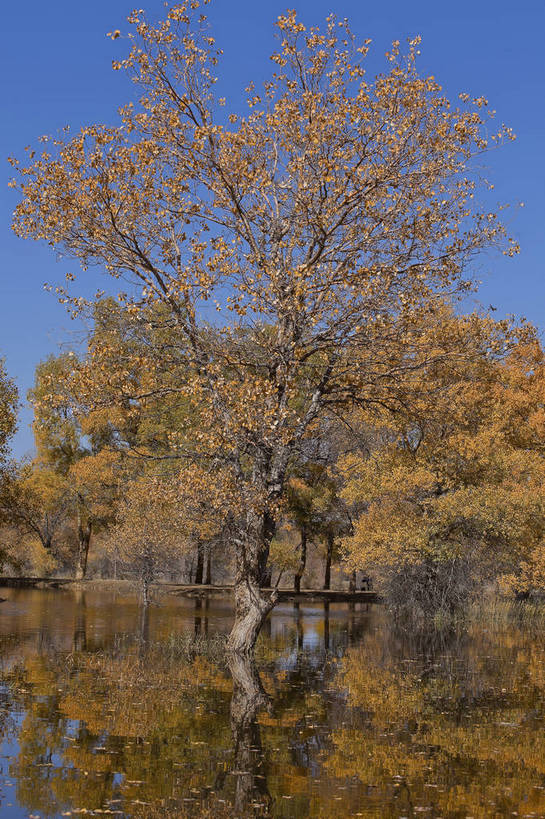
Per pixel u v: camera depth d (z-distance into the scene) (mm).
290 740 10320
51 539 54281
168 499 17656
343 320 16094
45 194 15227
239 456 16688
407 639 23094
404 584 29844
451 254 16531
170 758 9250
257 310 15594
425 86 16078
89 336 15859
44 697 12461
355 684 14828
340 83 16141
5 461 31422
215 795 7938
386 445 30062
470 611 31234
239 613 17172
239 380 16312
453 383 19828
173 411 19422
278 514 16594
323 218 15617
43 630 22078
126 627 23391
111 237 15727
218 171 15781
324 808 7625
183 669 15734
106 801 7613
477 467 29922
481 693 14070
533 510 28828
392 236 16344
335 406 18766
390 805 7750
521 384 35906
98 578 53531
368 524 30016
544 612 32969
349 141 16094
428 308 16516
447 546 28312
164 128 15734
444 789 8312
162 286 15938
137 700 12500
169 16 15648
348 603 41469
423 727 11258
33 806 7379
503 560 31484
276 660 17938
